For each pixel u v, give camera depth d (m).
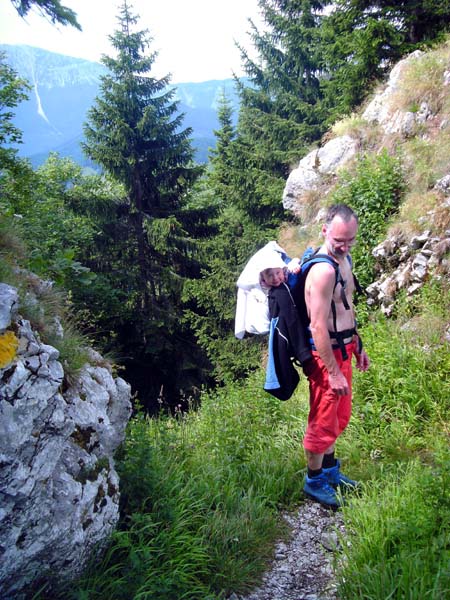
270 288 3.24
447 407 4.36
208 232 18.91
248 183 16.41
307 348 3.14
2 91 14.51
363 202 8.87
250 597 2.67
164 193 19.19
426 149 9.14
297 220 13.03
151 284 18.28
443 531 2.67
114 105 18.42
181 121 18.77
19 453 2.02
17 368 2.08
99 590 2.38
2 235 2.95
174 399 17.67
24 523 2.05
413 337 5.54
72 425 2.28
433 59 10.87
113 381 2.95
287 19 17.56
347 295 3.28
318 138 16.95
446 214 7.05
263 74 18.62
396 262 7.46
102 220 17.62
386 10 12.85
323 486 3.50
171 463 3.61
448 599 2.26
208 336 15.50
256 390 5.47
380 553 2.67
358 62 13.18
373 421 4.34
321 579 2.82
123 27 18.56
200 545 2.77
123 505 2.89
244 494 3.52
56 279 3.82
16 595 2.18
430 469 3.23
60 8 7.51
